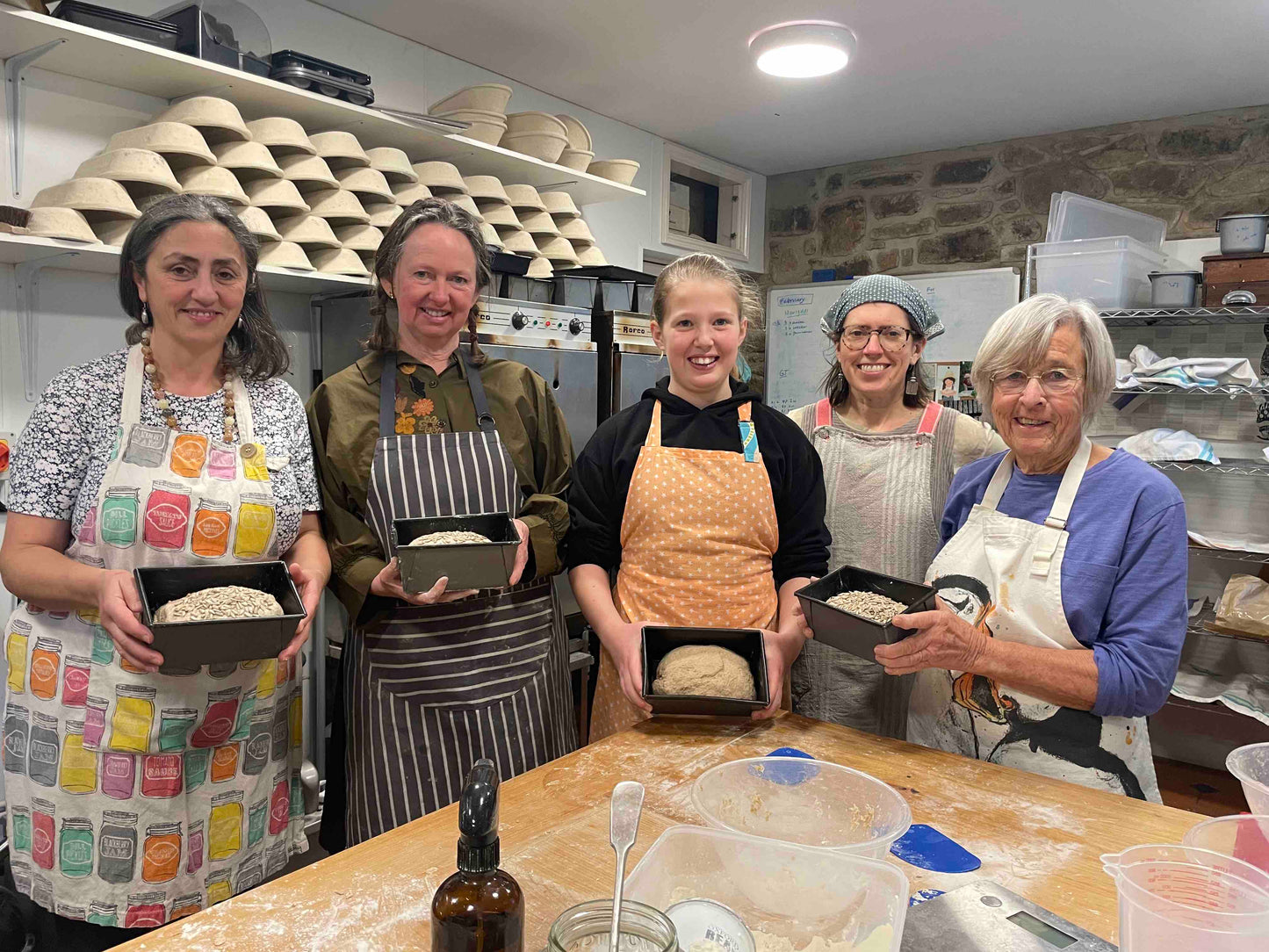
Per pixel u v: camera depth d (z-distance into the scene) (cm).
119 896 133
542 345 293
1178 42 289
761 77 331
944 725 139
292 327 286
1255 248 300
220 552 137
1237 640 318
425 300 152
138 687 130
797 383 461
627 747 125
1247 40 286
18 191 215
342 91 246
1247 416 324
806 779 99
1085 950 75
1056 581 129
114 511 131
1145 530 125
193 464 136
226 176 221
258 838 146
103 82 226
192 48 214
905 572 181
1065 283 324
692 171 445
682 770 117
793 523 164
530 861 90
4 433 216
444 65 313
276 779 149
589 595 156
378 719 151
